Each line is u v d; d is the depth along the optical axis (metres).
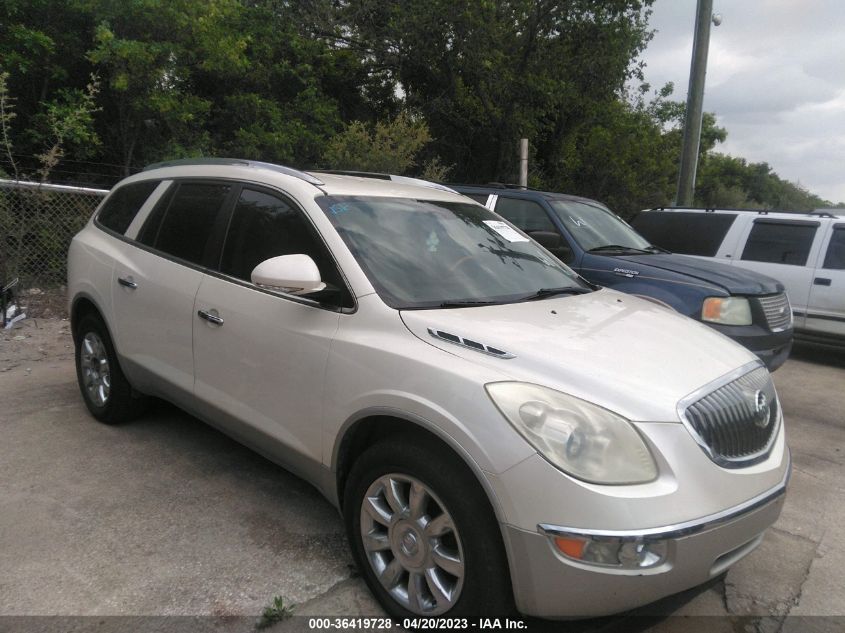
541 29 16.48
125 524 3.43
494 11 15.43
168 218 4.20
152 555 3.17
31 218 8.05
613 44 16.83
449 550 2.56
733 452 2.59
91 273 4.58
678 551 2.27
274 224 3.52
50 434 4.57
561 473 2.26
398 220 3.58
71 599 2.82
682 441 2.39
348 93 17.52
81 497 3.70
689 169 13.23
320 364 3.01
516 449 2.31
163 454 4.30
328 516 3.60
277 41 14.33
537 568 2.29
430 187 4.36
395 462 2.64
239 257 3.62
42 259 8.34
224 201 3.84
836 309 7.70
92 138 10.18
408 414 2.59
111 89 10.61
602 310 3.36
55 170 10.87
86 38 10.83
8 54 9.77
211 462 4.21
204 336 3.65
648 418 2.38
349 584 3.01
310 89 14.48
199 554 3.19
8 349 6.56
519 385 2.46
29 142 10.58
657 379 2.57
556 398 2.41
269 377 3.28
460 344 2.70
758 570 3.32
